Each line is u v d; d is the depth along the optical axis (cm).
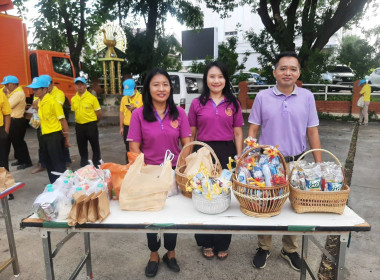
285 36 1187
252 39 1325
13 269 248
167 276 246
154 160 238
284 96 234
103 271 255
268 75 1313
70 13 1282
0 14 748
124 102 481
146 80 229
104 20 1267
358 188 433
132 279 244
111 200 199
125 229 170
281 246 290
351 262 265
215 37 1672
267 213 170
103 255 278
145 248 290
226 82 261
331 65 1248
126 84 466
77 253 281
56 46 1375
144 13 1306
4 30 760
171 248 247
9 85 500
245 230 165
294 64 222
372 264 263
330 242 301
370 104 1074
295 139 236
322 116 1112
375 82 1413
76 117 502
